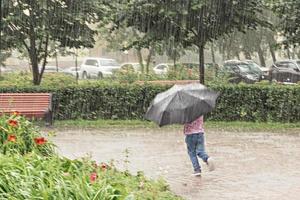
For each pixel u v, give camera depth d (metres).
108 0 24.03
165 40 23.80
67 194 6.29
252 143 17.59
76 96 22.72
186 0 22.27
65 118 22.72
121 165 13.88
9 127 10.51
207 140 18.20
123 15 23.05
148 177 12.12
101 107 22.92
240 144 17.39
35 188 6.43
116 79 34.41
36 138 10.30
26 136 10.52
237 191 11.27
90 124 21.69
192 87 12.67
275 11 22.73
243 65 43.81
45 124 21.16
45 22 23.58
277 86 22.73
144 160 14.58
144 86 22.94
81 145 16.95
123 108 22.94
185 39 23.86
